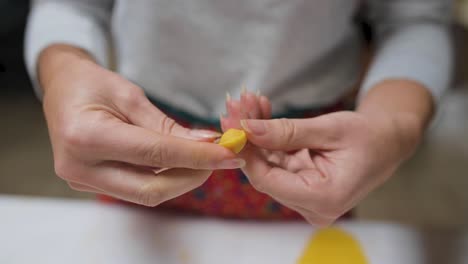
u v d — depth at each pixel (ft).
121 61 1.76
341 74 1.78
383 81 1.61
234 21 1.62
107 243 1.62
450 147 3.80
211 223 1.69
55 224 1.65
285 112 1.78
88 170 1.28
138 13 1.63
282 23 1.60
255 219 1.74
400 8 1.81
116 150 1.23
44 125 3.81
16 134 3.72
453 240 1.66
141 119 1.32
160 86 1.71
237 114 1.34
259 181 1.32
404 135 1.42
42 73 1.53
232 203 1.82
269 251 1.63
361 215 3.24
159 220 1.68
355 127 1.35
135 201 1.30
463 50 3.73
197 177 1.28
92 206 1.70
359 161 1.34
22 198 1.71
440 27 1.81
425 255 1.62
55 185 3.32
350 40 1.79
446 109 4.03
